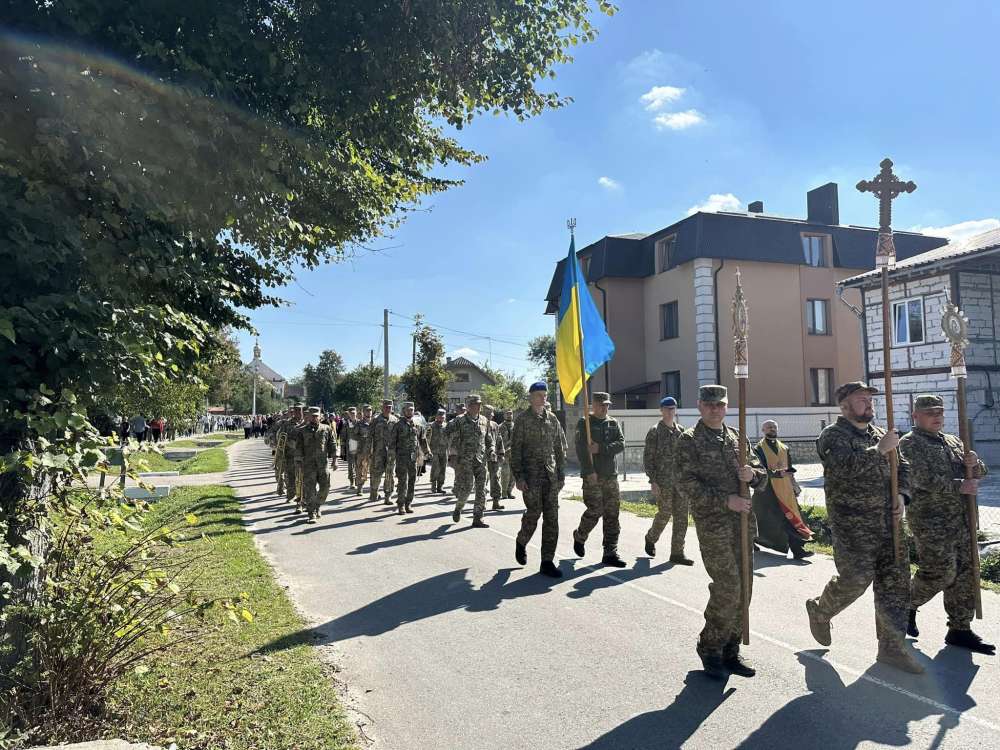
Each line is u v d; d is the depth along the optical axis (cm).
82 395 384
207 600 429
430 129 820
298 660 494
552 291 3612
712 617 462
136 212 446
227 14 513
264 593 661
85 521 372
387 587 715
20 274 363
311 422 1174
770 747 371
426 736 390
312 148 582
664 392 3006
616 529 811
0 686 358
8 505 363
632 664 493
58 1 435
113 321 391
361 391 5316
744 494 455
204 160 513
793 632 562
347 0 548
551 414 786
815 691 442
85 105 420
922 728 390
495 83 655
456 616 609
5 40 409
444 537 991
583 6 618
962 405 547
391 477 1342
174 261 488
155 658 491
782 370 2831
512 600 658
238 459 2916
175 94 470
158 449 386
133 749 316
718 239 2755
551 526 761
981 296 2073
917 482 521
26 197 383
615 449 815
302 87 567
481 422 1223
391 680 470
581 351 934
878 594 484
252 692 437
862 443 486
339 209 726
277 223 586
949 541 518
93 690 387
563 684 460
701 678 466
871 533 475
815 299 2920
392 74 600
